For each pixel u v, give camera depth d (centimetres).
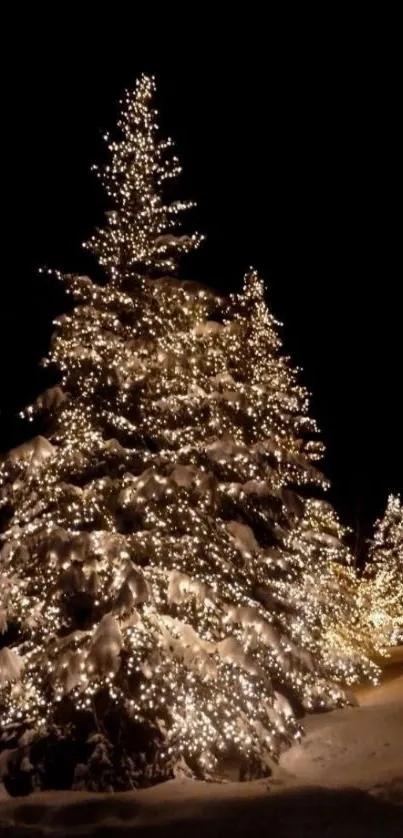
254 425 1418
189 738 1145
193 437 1315
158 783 1120
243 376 1565
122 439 1314
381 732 1301
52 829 955
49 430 1321
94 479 1248
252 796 1004
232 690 1193
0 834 941
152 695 1148
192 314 1374
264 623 1197
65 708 1167
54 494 1230
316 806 942
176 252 1428
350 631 1867
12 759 1135
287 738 1281
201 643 1162
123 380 1293
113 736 1149
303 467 1441
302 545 1598
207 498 1223
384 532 3122
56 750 1145
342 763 1193
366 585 2691
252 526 1405
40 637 1228
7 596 1198
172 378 1326
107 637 1088
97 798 1021
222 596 1259
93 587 1152
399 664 2145
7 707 1191
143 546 1223
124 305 1355
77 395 1323
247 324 1661
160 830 909
